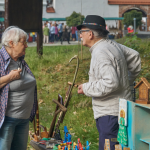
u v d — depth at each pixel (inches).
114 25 1138.7
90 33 115.4
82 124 198.8
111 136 108.9
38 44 419.8
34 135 127.3
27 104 107.5
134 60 125.3
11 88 102.0
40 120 207.3
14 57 105.5
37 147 123.8
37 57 400.5
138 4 1216.8
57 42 863.7
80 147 107.0
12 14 374.6
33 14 404.8
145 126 95.8
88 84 110.1
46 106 239.6
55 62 382.0
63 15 1172.5
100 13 1191.6
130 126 97.5
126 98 112.0
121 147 98.8
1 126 102.7
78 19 887.7
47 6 1176.2
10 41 102.7
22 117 106.3
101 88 105.7
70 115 214.8
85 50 452.1
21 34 103.7
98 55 109.3
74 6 1171.9
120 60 111.4
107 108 110.3
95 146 163.3
